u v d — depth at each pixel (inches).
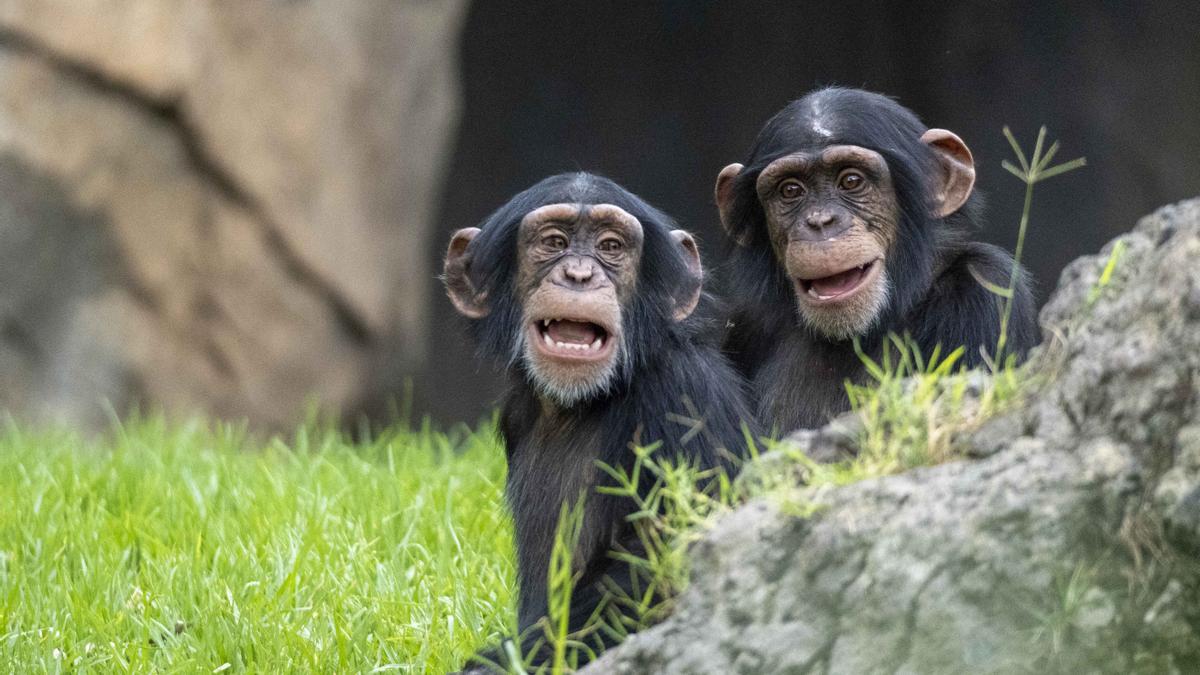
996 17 2272.4
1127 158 2171.5
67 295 1549.0
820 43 2488.9
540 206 565.3
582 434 553.0
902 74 2396.7
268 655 516.7
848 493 374.3
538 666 475.2
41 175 1509.6
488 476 772.0
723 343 663.8
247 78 1612.9
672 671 379.2
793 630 369.7
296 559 605.6
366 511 693.9
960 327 619.8
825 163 622.5
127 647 533.0
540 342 540.1
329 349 1717.5
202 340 1628.9
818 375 636.7
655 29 2605.8
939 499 363.6
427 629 539.5
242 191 1617.9
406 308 1835.6
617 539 524.1
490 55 2596.0
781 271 645.9
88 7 1514.5
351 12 1717.5
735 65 2566.4
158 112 1566.2
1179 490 331.9
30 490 763.4
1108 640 345.4
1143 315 361.4
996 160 2251.5
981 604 353.4
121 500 743.7
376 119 1749.5
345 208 1708.9
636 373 547.5
